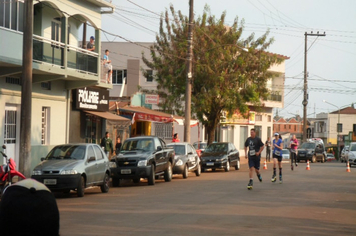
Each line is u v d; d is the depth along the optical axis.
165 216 11.71
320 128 108.62
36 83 22.97
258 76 35.06
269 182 21.27
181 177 25.59
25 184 3.76
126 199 15.45
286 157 50.81
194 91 34.16
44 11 23.50
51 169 15.95
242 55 34.22
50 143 24.22
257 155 18.34
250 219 11.28
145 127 40.53
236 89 33.88
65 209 13.11
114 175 20.44
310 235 9.48
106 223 10.73
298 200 14.96
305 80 52.88
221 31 34.16
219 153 29.89
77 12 24.16
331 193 17.11
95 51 26.11
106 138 26.53
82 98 26.53
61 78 23.23
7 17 18.94
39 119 23.33
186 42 33.28
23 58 16.72
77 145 17.69
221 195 16.20
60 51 22.66
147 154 20.88
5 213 3.62
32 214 3.62
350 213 12.53
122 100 35.97
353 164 37.72
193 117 39.59
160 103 35.91
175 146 25.53
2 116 20.50
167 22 34.75
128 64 48.03
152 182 20.73
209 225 10.46
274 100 59.97
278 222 10.92
